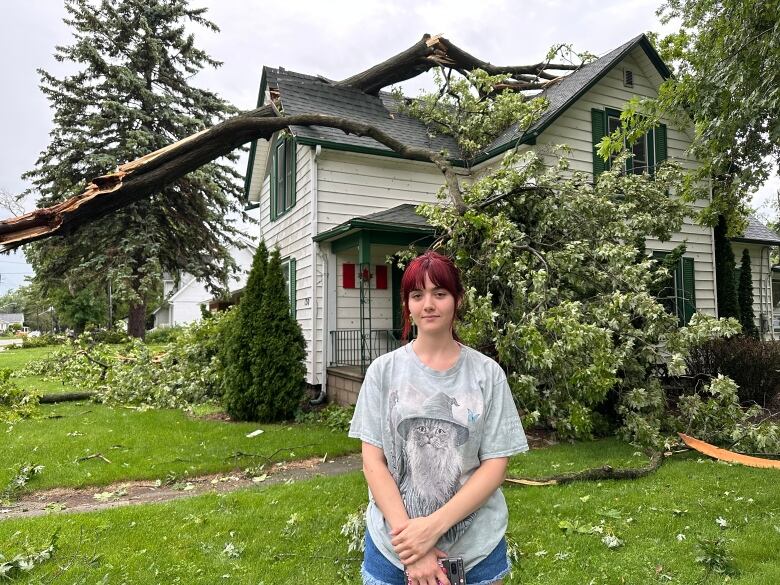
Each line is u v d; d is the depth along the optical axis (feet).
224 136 22.94
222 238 68.08
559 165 20.43
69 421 23.29
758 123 21.20
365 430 4.94
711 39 21.63
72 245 58.34
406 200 32.14
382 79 36.42
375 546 4.72
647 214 20.90
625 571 8.70
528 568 8.82
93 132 59.67
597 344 15.40
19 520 11.52
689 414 17.31
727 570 8.61
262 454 17.48
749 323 40.11
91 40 60.95
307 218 30.68
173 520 11.30
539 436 19.45
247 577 8.74
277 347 23.71
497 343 16.84
